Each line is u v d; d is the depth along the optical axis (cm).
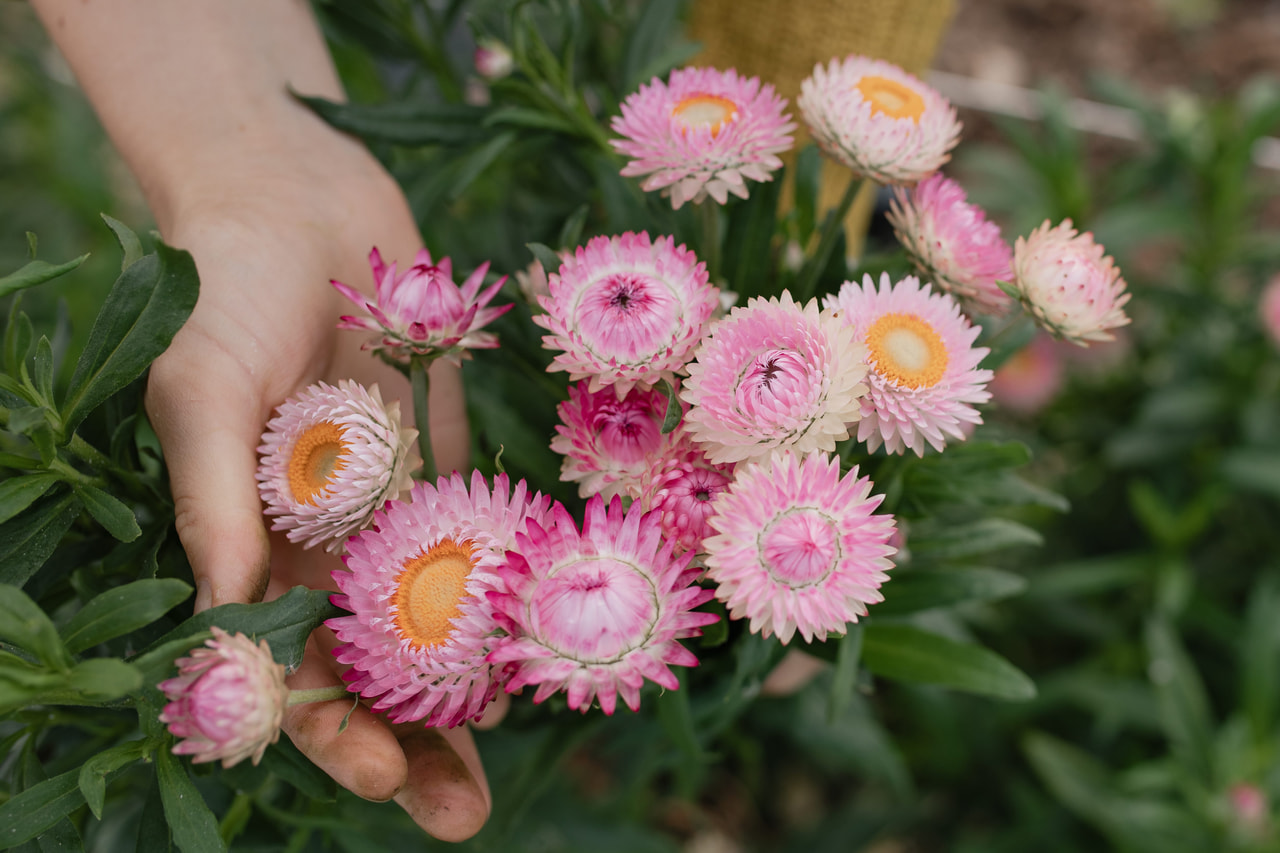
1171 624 78
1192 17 137
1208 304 79
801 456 38
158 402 40
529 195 64
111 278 78
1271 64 130
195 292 38
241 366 41
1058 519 88
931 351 40
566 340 39
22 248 82
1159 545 77
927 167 42
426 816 38
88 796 35
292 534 39
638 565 37
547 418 47
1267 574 79
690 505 38
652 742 54
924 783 84
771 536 37
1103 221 81
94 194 80
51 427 38
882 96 43
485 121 50
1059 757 72
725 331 38
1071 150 81
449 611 38
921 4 55
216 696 34
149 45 49
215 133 48
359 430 39
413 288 39
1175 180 85
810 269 45
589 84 58
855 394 38
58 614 46
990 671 46
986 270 42
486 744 52
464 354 41
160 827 38
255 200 46
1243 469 75
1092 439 86
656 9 54
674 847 63
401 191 52
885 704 86
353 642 38
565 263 40
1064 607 82
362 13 57
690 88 43
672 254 40
